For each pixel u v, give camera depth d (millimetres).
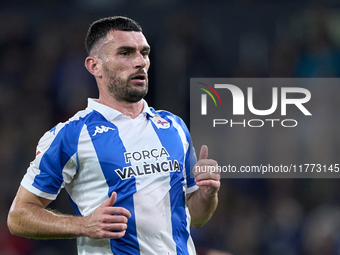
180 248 11477
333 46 33469
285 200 28359
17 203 11375
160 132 11867
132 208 11109
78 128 11438
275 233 27594
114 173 11156
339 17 33938
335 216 27969
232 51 32938
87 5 33875
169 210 11406
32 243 27328
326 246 27109
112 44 11711
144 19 33000
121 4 33219
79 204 11523
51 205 27875
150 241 11156
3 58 34219
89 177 11297
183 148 11992
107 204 10555
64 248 27469
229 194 27906
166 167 11469
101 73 11906
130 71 11609
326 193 28734
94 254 11336
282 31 33281
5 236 27438
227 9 33156
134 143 11484
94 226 10477
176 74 31875
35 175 11398
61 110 32625
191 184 12328
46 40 34125
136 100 11820
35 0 34344
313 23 33562
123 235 10586
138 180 11195
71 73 33094
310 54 33062
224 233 27125
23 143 31891
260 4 33406
